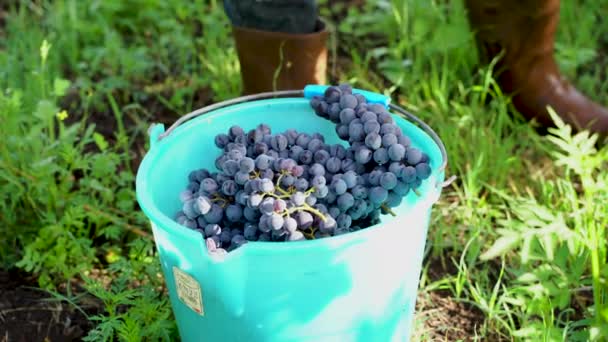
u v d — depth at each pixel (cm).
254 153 96
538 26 132
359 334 87
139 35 174
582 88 151
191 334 91
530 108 139
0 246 118
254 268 80
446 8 164
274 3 123
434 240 120
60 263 112
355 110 95
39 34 160
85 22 169
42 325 108
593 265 98
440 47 148
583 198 123
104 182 124
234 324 85
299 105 103
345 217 91
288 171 90
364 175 92
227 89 149
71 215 115
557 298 101
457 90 149
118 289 107
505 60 138
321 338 86
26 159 122
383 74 156
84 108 150
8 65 150
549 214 105
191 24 172
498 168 127
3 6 182
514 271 105
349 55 165
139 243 111
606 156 114
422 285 111
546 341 96
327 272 80
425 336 104
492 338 105
